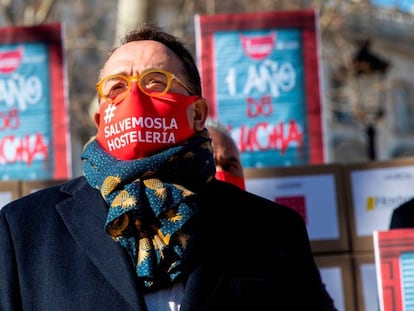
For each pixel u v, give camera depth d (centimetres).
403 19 2053
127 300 227
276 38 566
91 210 243
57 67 561
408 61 2075
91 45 1264
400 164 477
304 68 564
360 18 1398
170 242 234
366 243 473
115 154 246
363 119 961
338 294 468
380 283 291
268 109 560
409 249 291
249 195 264
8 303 230
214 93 562
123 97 247
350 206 476
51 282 231
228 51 564
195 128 258
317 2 1262
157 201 233
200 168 250
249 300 240
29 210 245
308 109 560
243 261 246
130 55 253
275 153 556
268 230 255
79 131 1352
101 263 232
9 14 1229
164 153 241
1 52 561
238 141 557
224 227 250
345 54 1320
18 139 554
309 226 475
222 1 1355
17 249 237
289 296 249
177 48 266
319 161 555
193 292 232
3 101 558
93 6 1401
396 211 389
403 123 2169
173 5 1295
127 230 234
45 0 1209
